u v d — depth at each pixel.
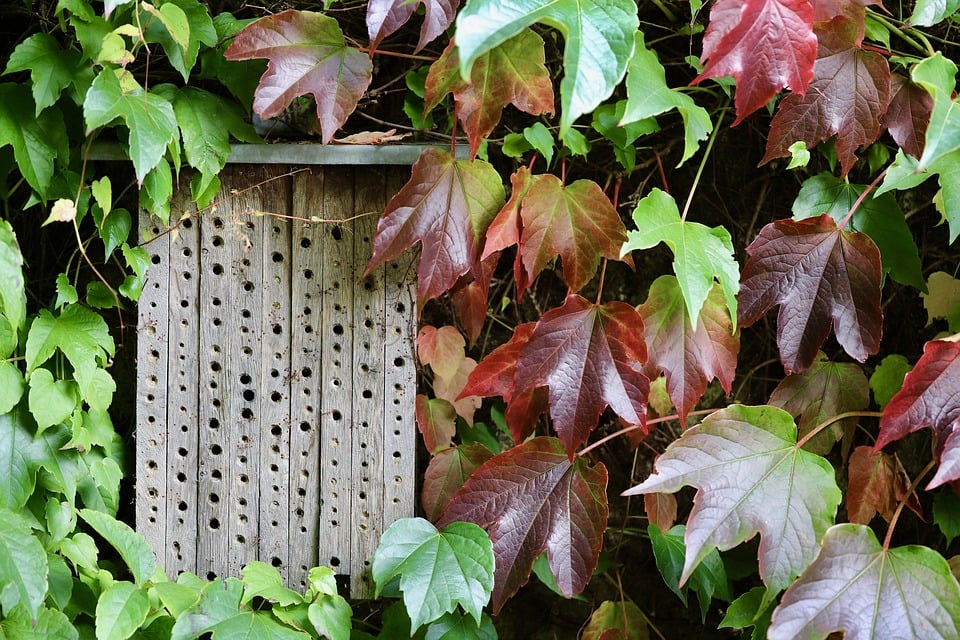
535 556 1.18
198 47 1.14
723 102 1.39
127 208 1.41
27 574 1.06
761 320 1.53
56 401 1.16
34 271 1.45
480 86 1.08
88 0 1.11
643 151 1.46
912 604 1.04
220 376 1.22
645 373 1.17
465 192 1.14
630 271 1.53
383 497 1.22
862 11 1.10
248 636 1.10
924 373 1.07
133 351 1.45
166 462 1.22
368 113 1.39
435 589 1.11
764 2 0.99
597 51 0.81
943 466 1.04
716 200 1.51
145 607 1.11
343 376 1.21
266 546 1.23
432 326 1.45
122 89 1.06
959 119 0.94
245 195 1.19
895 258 1.21
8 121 1.12
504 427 1.44
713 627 1.54
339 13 1.33
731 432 1.11
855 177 1.47
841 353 1.49
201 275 1.20
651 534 1.32
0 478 1.14
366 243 1.19
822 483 1.09
